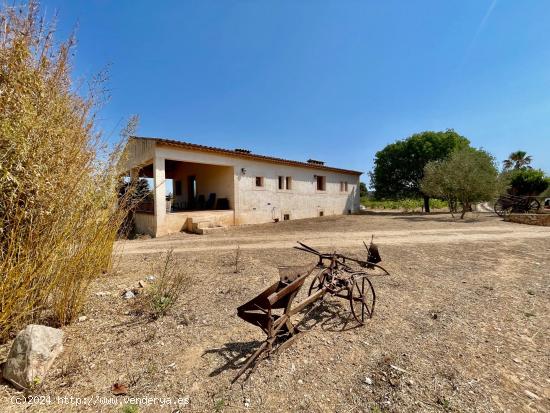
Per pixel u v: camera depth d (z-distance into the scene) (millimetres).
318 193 17344
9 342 2316
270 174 14438
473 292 3697
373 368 2098
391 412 1661
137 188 4738
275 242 7941
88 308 3129
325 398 1783
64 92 2562
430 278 4324
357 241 7801
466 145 20609
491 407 1694
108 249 4277
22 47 2180
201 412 1666
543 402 1736
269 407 1709
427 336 2574
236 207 12781
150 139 10172
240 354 2291
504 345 2408
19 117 2133
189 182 15797
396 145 23094
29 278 2264
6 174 1996
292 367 2107
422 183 17297
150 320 2863
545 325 2758
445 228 10234
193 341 2480
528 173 20531
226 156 12359
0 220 2162
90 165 2902
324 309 3213
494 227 10242
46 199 2348
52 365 2061
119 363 2133
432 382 1930
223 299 3467
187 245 7723
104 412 1651
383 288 3896
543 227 10078
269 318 2078
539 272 4555
